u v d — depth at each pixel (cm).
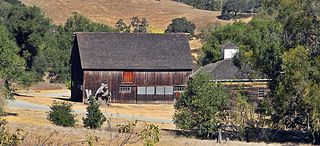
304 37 6369
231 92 6219
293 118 6212
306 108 5950
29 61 13125
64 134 4522
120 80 9850
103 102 9600
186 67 10088
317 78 5944
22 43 12850
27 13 12875
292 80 5966
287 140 6072
